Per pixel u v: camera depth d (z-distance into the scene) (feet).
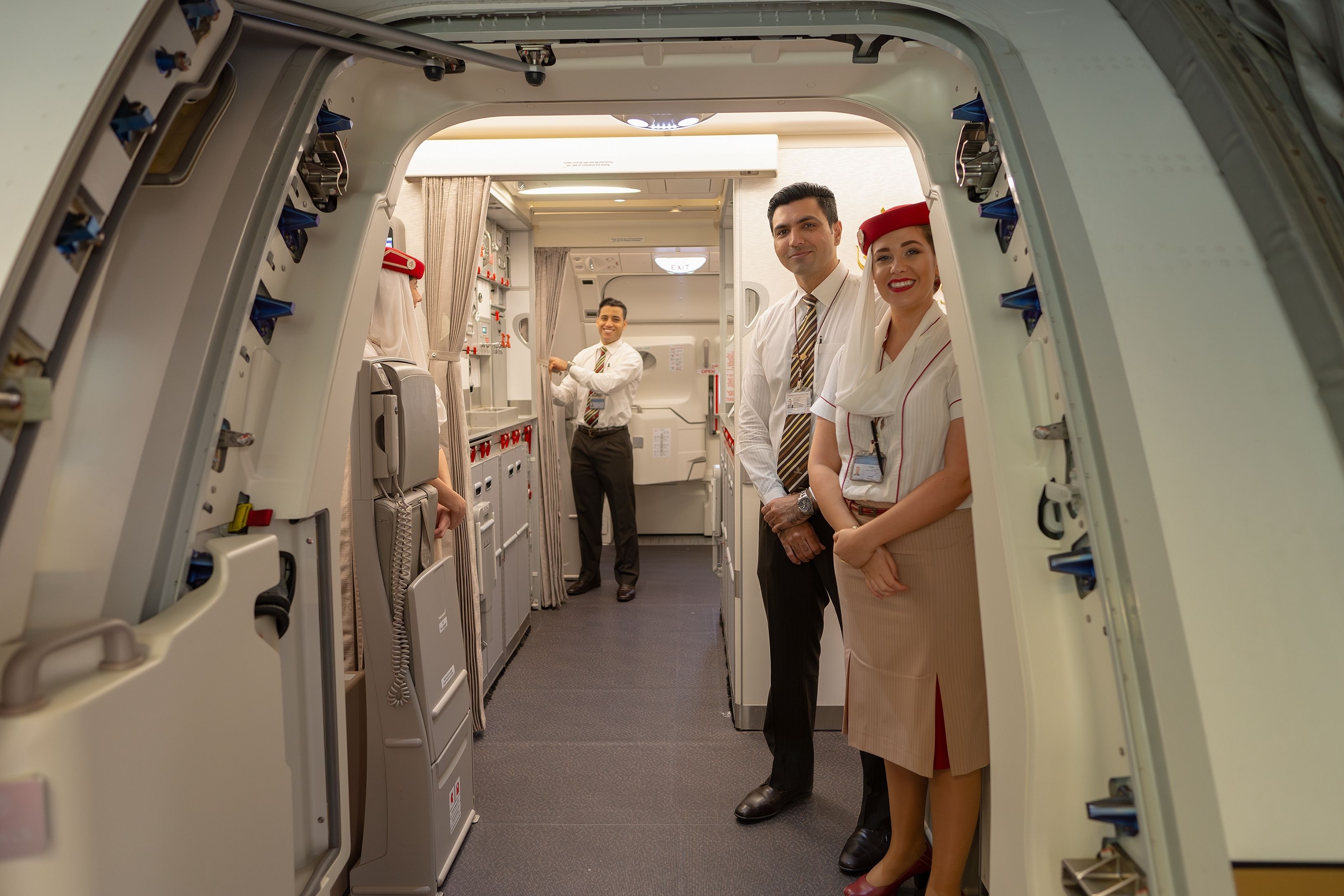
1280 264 3.62
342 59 4.55
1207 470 3.29
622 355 16.25
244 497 4.20
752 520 10.05
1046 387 4.07
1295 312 3.56
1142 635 3.00
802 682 8.09
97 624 2.75
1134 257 3.68
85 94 3.03
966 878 6.43
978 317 4.45
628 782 8.96
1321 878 2.79
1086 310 3.55
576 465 16.47
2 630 2.90
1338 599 3.14
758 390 8.59
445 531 8.27
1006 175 4.27
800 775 8.25
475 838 7.89
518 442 13.85
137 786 2.83
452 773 7.51
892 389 5.90
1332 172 3.75
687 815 8.27
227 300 3.89
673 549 20.65
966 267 4.63
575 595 16.62
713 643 13.57
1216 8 4.22
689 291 19.62
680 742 9.95
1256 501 3.26
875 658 6.13
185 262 3.89
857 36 4.94
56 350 3.13
